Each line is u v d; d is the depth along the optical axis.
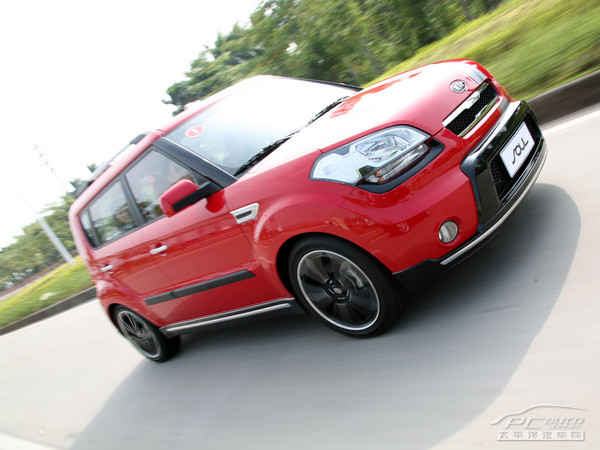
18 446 4.33
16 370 7.12
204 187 3.11
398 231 2.49
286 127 3.39
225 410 3.20
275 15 29.38
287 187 2.75
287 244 2.92
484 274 2.99
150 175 3.64
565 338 2.23
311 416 2.66
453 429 2.07
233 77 34.41
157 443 3.26
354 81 34.75
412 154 2.54
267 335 3.86
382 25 30.75
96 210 4.34
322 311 3.08
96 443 3.73
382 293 2.74
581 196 3.30
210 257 3.36
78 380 5.34
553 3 8.65
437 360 2.53
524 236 3.17
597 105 4.91
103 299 4.57
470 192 2.57
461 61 3.35
